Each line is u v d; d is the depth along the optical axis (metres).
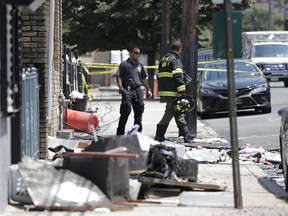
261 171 35.72
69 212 24.66
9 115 25.23
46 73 37.53
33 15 36.88
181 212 25.14
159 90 44.78
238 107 65.44
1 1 24.59
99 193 25.61
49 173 25.92
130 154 26.30
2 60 24.50
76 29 108.25
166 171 28.53
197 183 28.83
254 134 52.34
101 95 116.31
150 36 108.00
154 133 52.44
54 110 43.03
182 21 49.19
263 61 101.50
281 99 83.19
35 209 24.80
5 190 24.83
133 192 27.20
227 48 25.48
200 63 72.56
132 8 102.94
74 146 39.81
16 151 26.39
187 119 48.81
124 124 47.12
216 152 38.59
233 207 26.25
